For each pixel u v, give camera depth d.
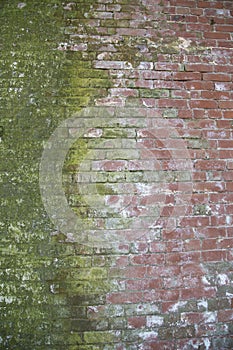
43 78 2.09
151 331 1.91
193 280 1.98
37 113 2.05
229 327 1.96
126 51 2.17
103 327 1.90
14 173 1.99
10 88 2.08
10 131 2.03
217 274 2.00
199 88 2.19
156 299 1.94
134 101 2.12
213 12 2.30
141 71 2.16
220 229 2.04
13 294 1.89
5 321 1.87
